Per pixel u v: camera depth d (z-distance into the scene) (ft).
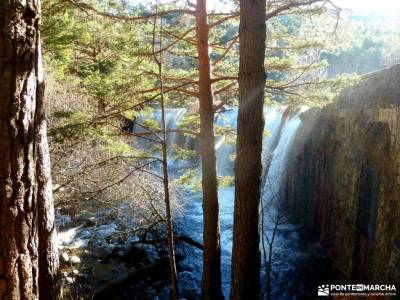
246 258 15.93
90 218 34.91
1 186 6.67
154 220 30.40
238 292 16.12
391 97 21.83
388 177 21.42
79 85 34.01
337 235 29.09
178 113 67.67
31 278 7.26
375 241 22.53
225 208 45.60
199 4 20.72
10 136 6.68
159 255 31.22
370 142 24.12
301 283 28.84
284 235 36.04
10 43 6.50
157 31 22.25
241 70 15.35
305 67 24.45
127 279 27.22
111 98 22.66
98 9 23.06
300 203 38.78
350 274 25.89
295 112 44.14
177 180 30.71
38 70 7.50
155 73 22.53
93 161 29.17
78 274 26.40
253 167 15.58
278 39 24.50
